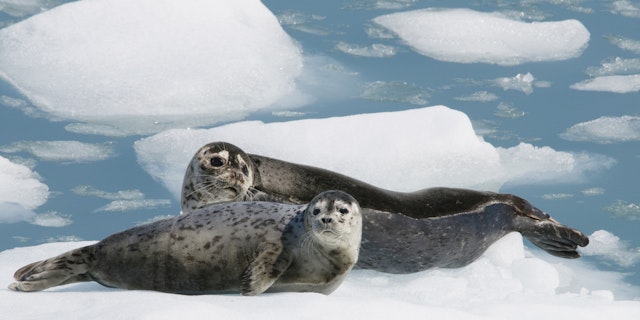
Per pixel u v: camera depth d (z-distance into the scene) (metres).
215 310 13.88
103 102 28.89
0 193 24.34
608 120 29.28
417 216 20.56
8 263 18.73
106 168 25.72
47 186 24.78
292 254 16.05
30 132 27.28
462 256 21.00
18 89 29.42
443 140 26.41
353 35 34.56
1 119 27.81
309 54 32.94
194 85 29.73
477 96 30.62
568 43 34.25
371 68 32.25
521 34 34.56
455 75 32.06
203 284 16.41
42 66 30.45
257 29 33.22
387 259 20.34
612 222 23.81
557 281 20.05
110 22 32.03
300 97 30.08
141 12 32.44
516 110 29.81
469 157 26.23
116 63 30.52
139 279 16.59
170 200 24.28
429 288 18.61
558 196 25.06
